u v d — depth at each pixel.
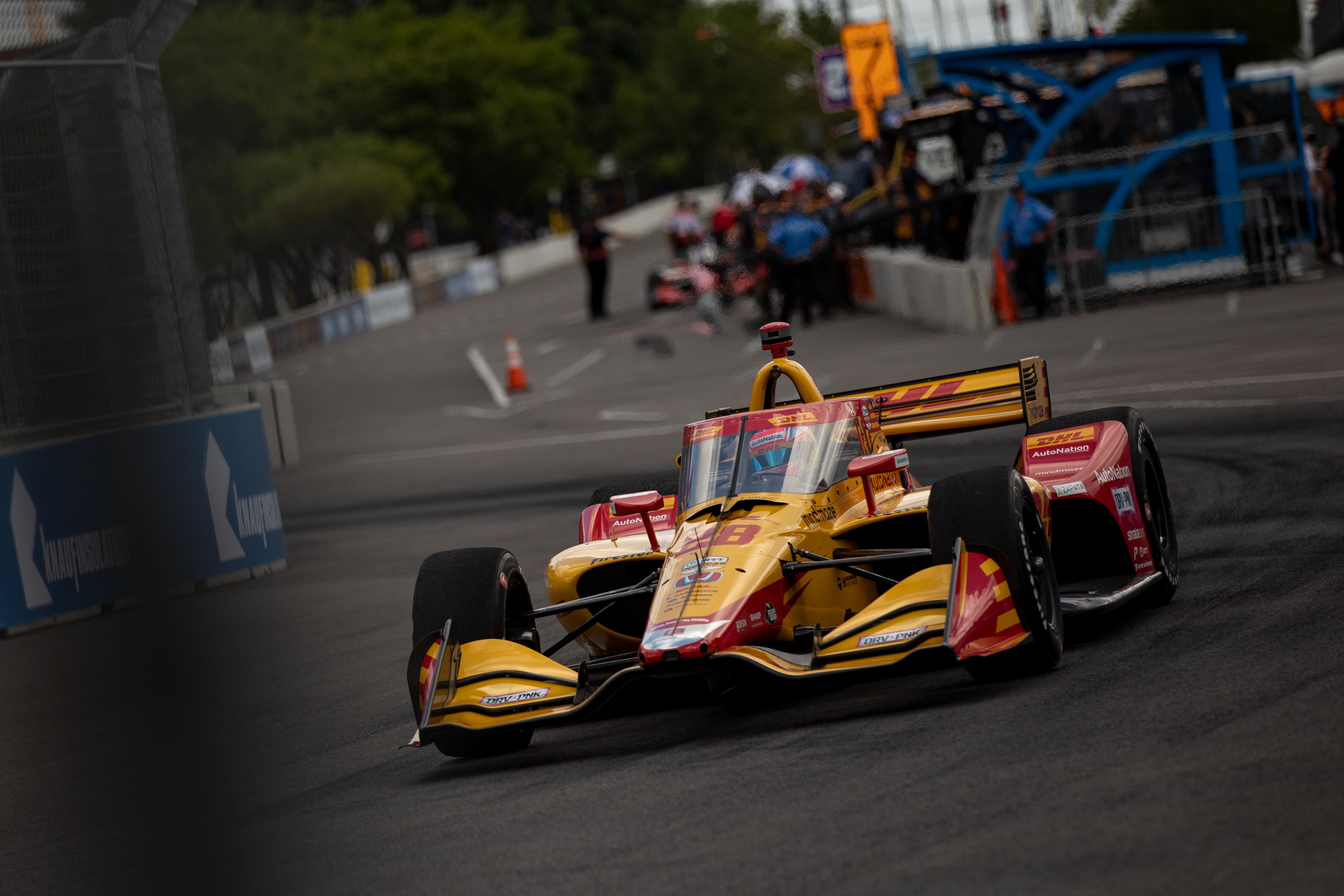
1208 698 9.50
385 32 141.25
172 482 23.28
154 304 23.42
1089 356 32.12
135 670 17.92
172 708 15.21
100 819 11.26
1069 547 13.16
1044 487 12.55
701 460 12.16
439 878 8.33
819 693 11.62
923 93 48.28
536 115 143.38
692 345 53.97
